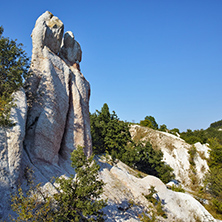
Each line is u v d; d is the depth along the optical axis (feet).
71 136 85.61
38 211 43.55
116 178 98.94
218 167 206.28
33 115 72.08
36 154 66.59
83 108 95.96
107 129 173.37
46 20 88.99
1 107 54.80
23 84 74.84
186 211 105.29
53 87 77.97
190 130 390.63
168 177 197.77
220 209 127.24
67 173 73.05
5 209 43.34
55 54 89.10
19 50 72.49
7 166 49.60
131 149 185.47
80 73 103.04
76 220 47.91
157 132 286.25
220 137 391.65
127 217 73.41
